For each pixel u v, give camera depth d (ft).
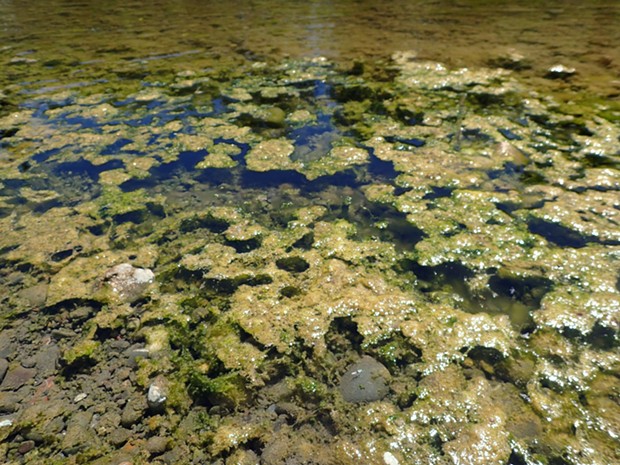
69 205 2.70
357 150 3.13
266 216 2.57
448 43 5.19
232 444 1.48
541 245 2.22
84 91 4.24
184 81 4.43
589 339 1.76
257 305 1.98
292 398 1.62
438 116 3.53
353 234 2.39
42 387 1.67
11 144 3.33
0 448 1.47
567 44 4.89
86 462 1.42
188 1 8.38
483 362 1.71
